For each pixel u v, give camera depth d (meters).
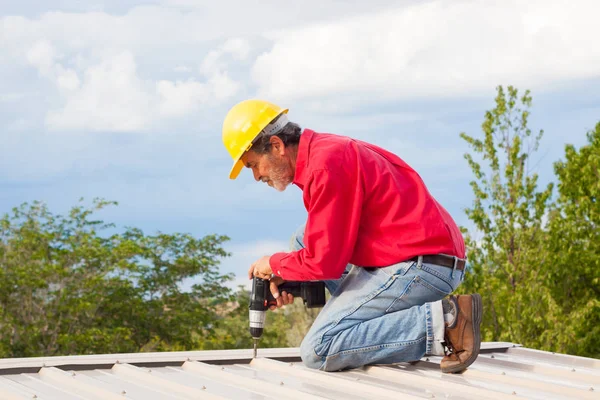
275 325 21.89
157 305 20.08
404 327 3.04
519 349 3.77
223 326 21.70
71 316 18.12
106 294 18.94
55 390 2.67
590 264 13.64
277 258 3.15
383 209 3.06
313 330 3.14
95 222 20.27
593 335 12.34
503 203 11.77
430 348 3.05
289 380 2.94
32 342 17.75
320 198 2.96
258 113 3.17
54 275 18.36
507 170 11.66
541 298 11.46
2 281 17.64
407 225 3.05
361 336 3.07
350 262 3.19
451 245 3.11
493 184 11.79
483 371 3.00
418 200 3.11
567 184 14.68
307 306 3.40
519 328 11.25
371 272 3.15
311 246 3.01
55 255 19.00
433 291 3.10
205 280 20.91
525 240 11.70
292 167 3.20
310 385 2.84
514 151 11.65
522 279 11.61
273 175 3.21
